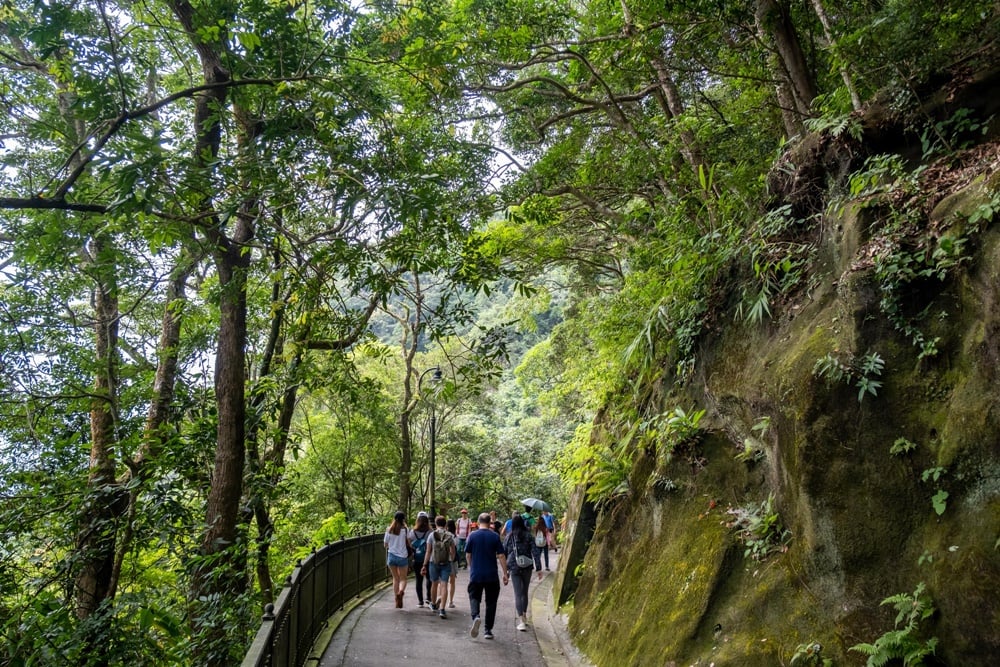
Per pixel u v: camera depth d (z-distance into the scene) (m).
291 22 6.90
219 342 8.82
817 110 7.68
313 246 7.30
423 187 6.45
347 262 6.91
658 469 8.34
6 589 9.59
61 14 6.14
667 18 9.74
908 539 4.59
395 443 30.36
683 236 8.73
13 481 10.39
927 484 4.57
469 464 39.31
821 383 5.27
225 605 7.75
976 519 4.18
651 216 11.18
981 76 5.81
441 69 8.77
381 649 8.56
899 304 5.04
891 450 4.80
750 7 8.67
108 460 10.53
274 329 12.16
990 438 4.20
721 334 7.66
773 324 6.66
